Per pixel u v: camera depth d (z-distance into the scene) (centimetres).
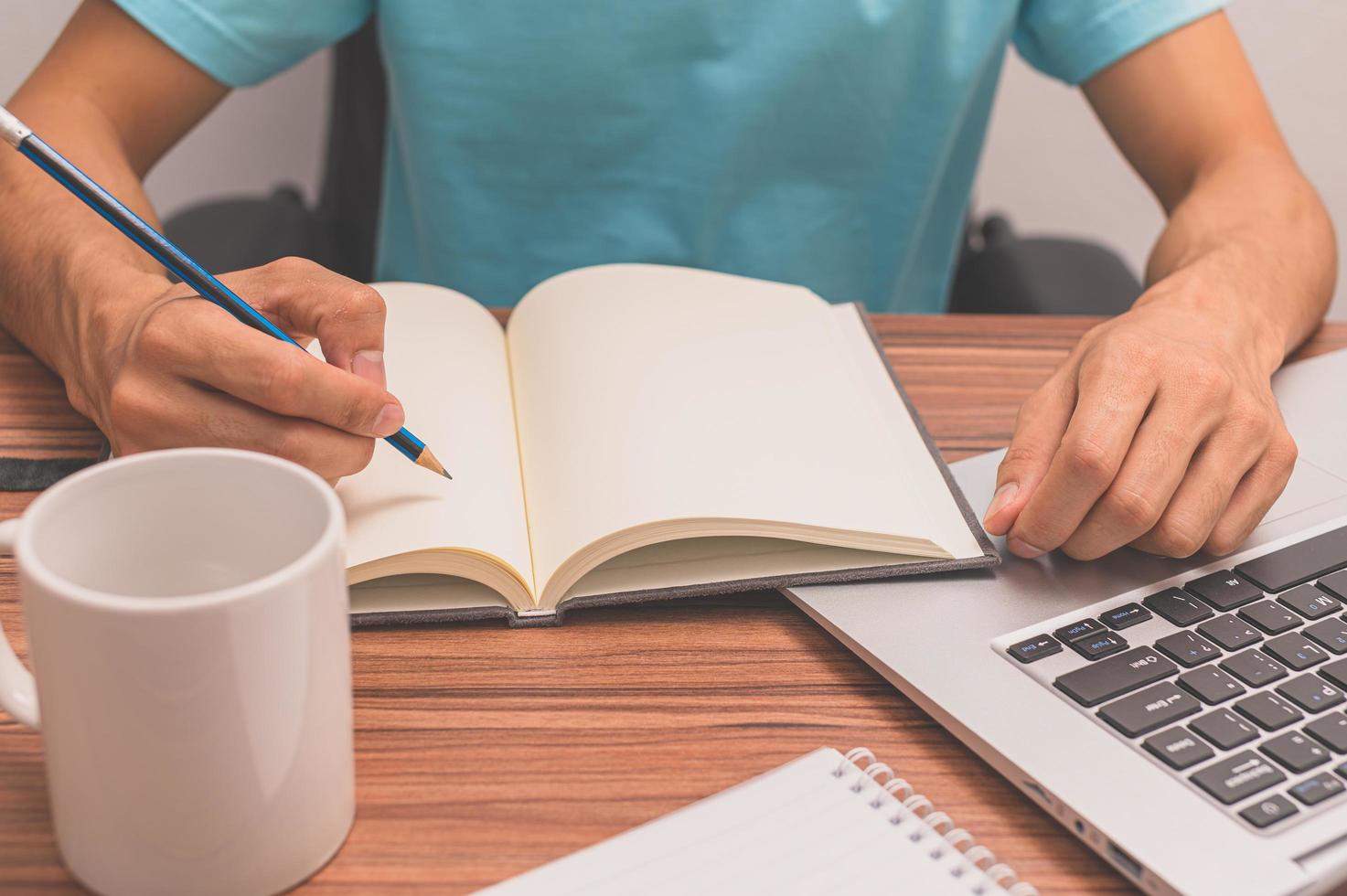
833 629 48
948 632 47
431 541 47
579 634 49
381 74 114
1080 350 60
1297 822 38
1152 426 52
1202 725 42
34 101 83
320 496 33
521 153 104
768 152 105
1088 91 106
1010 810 40
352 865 37
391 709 44
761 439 55
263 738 32
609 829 39
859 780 40
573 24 98
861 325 71
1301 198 85
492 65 99
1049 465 54
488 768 41
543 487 53
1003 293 98
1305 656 46
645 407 56
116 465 34
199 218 94
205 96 93
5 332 72
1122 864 37
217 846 33
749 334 65
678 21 99
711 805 39
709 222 107
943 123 108
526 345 66
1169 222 90
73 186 46
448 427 55
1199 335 63
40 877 35
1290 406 69
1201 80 97
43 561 32
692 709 45
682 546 52
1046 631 48
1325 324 83
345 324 51
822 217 110
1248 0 160
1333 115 165
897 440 60
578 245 108
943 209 120
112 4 88
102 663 30
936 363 75
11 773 40
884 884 35
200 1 89
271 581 30
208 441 47
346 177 118
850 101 104
